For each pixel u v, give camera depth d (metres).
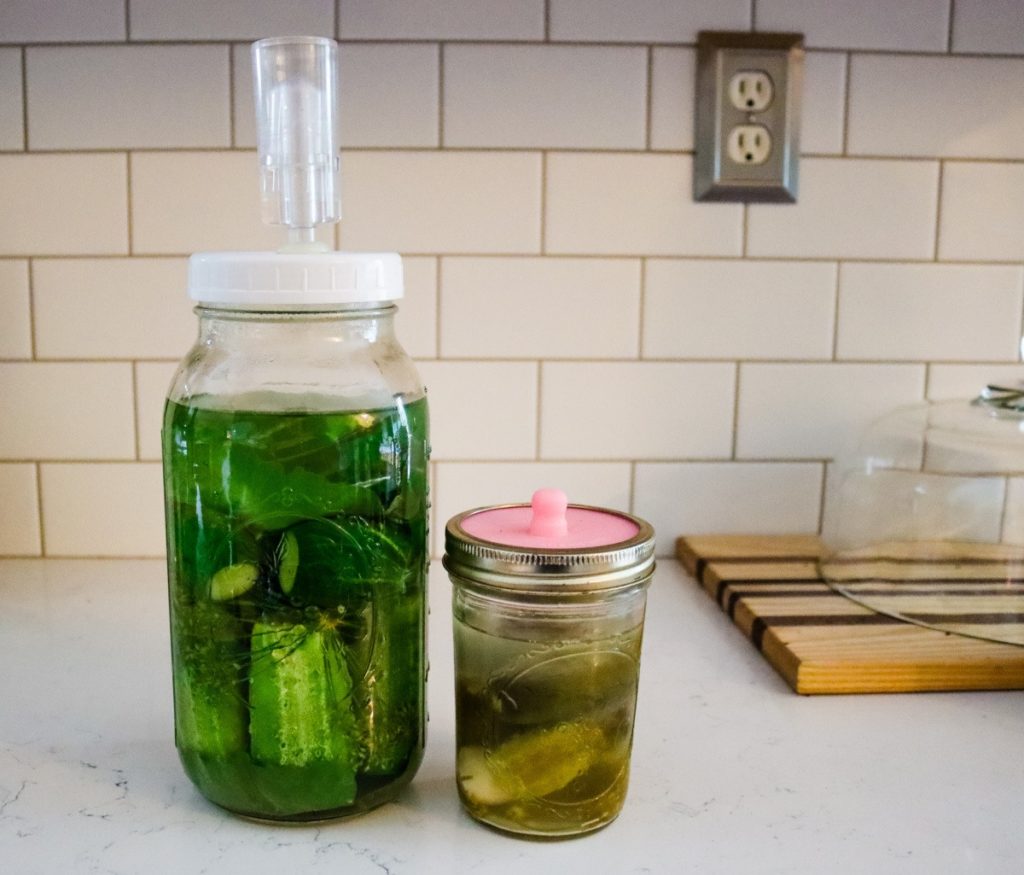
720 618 0.86
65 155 0.91
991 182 0.96
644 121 0.92
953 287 0.98
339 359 0.52
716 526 1.01
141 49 0.90
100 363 0.94
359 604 0.51
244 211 0.92
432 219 0.93
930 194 0.96
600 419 0.98
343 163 0.92
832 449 1.00
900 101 0.94
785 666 0.72
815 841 0.52
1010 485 0.95
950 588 0.85
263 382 0.51
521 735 0.51
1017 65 0.94
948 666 0.71
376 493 0.50
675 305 0.96
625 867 0.50
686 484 1.00
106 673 0.73
